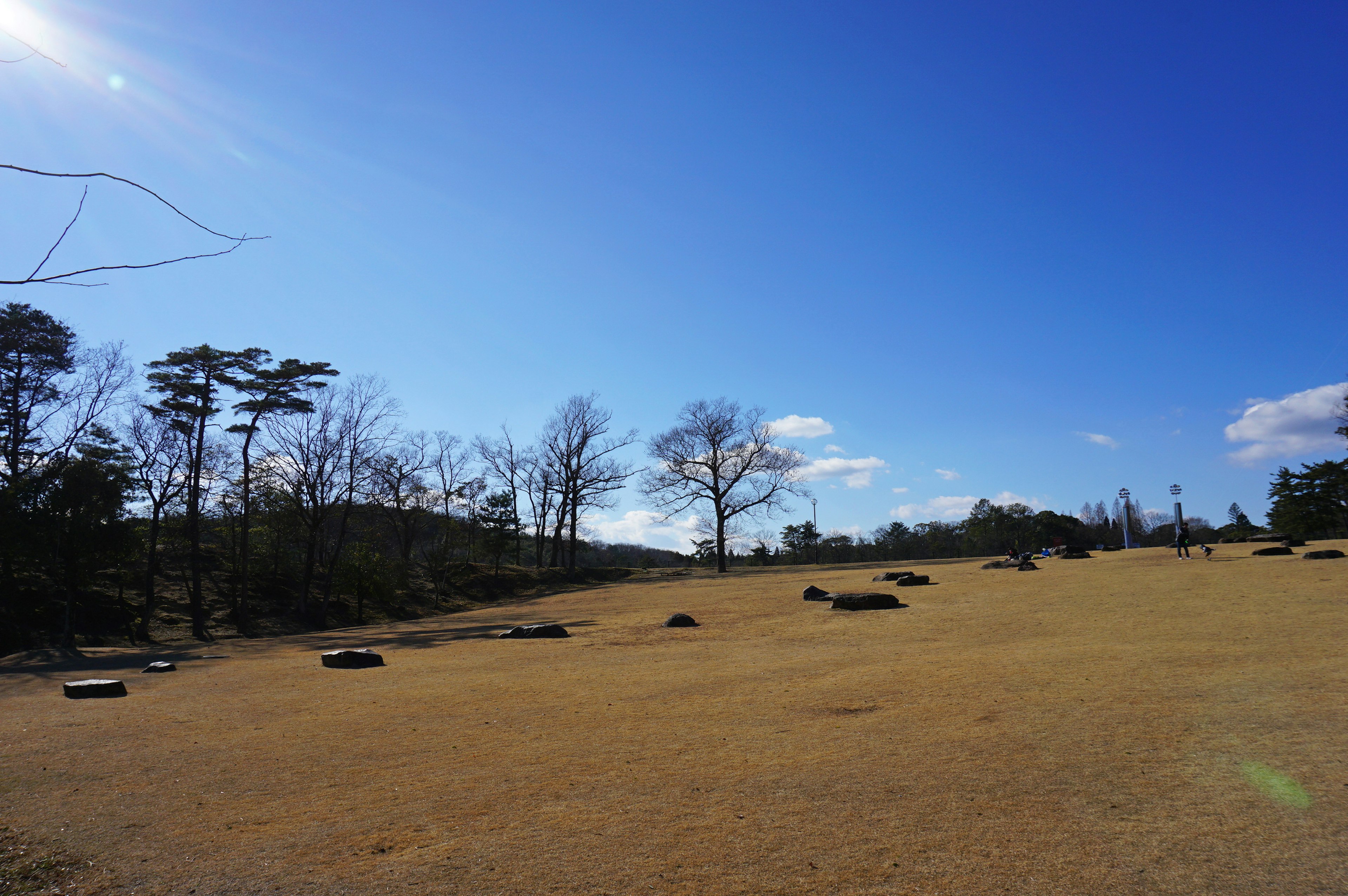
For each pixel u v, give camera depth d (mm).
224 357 39438
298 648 25719
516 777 8047
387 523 53844
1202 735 8062
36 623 33938
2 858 6207
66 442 37562
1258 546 36781
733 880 5391
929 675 12742
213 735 10398
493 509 63062
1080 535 79125
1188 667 11586
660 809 6887
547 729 10367
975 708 10000
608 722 10609
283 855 6156
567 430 65625
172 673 18062
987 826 6105
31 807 7422
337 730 10648
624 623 27469
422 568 60719
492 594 56156
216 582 45500
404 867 5832
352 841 6410
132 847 6391
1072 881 5125
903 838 5961
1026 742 8258
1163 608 18875
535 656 19156
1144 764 7301
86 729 10812
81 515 32781
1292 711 8672
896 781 7270
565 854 5957
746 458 65812
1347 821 5797
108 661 22781
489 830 6535
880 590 30500
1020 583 28328
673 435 66375
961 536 91438
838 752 8391
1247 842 5555
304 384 41781
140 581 42781
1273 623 15242
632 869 5641
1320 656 11625
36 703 13430
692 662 16531
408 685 14914
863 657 15594
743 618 25766
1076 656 13391
